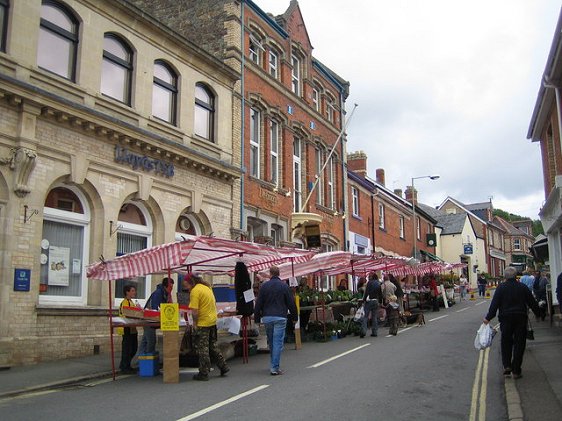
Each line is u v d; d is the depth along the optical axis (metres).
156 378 9.89
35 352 11.21
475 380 9.21
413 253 37.34
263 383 9.08
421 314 19.73
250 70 20.28
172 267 11.72
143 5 19.02
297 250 13.20
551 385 8.43
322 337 15.77
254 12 21.00
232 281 18.11
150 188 14.73
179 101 16.44
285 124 22.59
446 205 69.69
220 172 17.44
